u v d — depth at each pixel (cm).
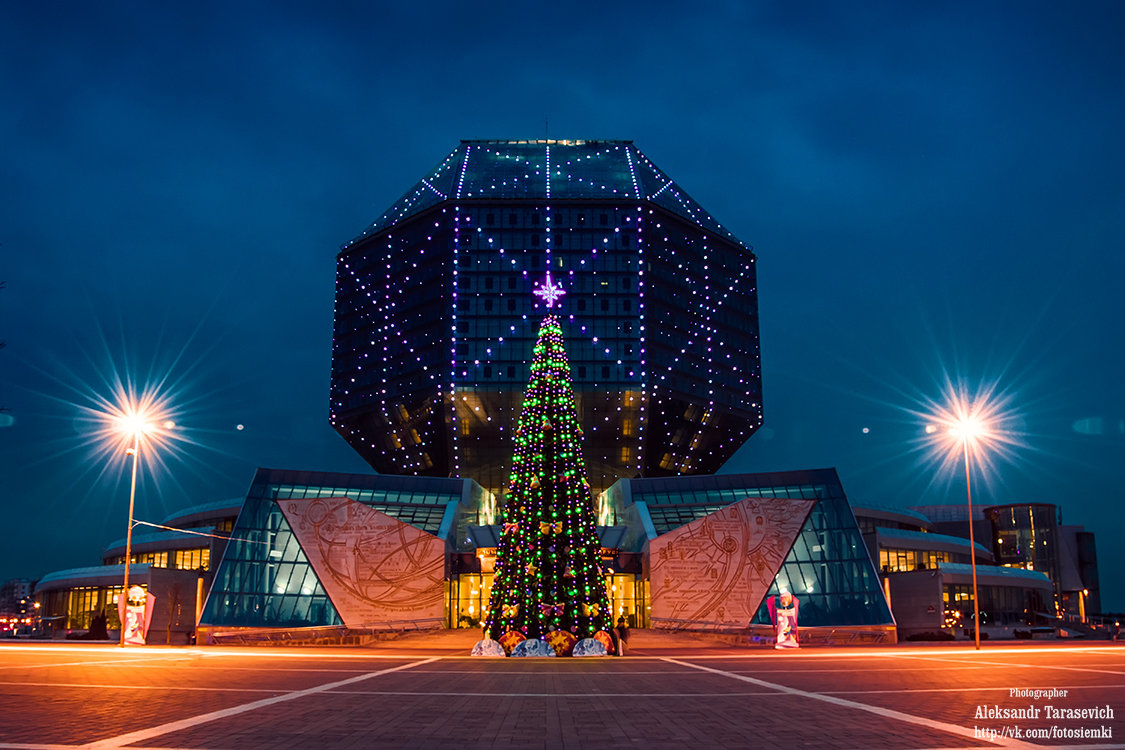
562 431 4372
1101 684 2322
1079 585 12925
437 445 11044
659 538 6719
